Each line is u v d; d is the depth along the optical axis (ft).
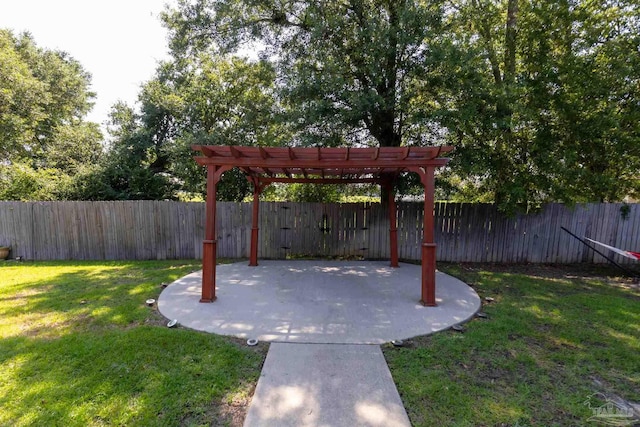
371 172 21.67
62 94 53.62
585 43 22.84
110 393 8.30
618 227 25.71
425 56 22.54
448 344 11.32
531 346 11.28
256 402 8.03
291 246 27.94
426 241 15.20
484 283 19.99
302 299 16.05
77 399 8.05
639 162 23.26
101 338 11.32
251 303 15.33
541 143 22.56
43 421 7.29
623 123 22.66
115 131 41.75
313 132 25.34
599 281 20.90
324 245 27.89
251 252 24.04
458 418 7.57
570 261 26.13
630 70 20.65
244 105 35.73
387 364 9.96
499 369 9.77
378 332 12.20
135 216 27.35
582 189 23.38
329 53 25.00
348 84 24.50
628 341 11.76
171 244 27.66
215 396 8.31
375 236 27.66
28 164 37.58
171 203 27.40
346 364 9.91
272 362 9.98
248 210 27.55
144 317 13.53
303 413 7.64
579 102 21.89
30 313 13.92
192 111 36.99
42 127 48.93
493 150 23.32
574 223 25.98
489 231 26.61
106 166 35.96
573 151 21.66
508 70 25.75
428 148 13.74
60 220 27.20
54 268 23.38
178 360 9.95
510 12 25.62
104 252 27.50
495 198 26.61
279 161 15.10
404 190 25.13
